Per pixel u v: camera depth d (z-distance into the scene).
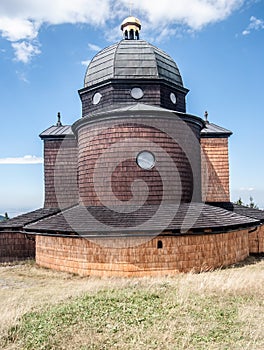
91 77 21.22
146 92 19.86
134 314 9.20
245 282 12.09
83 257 15.41
